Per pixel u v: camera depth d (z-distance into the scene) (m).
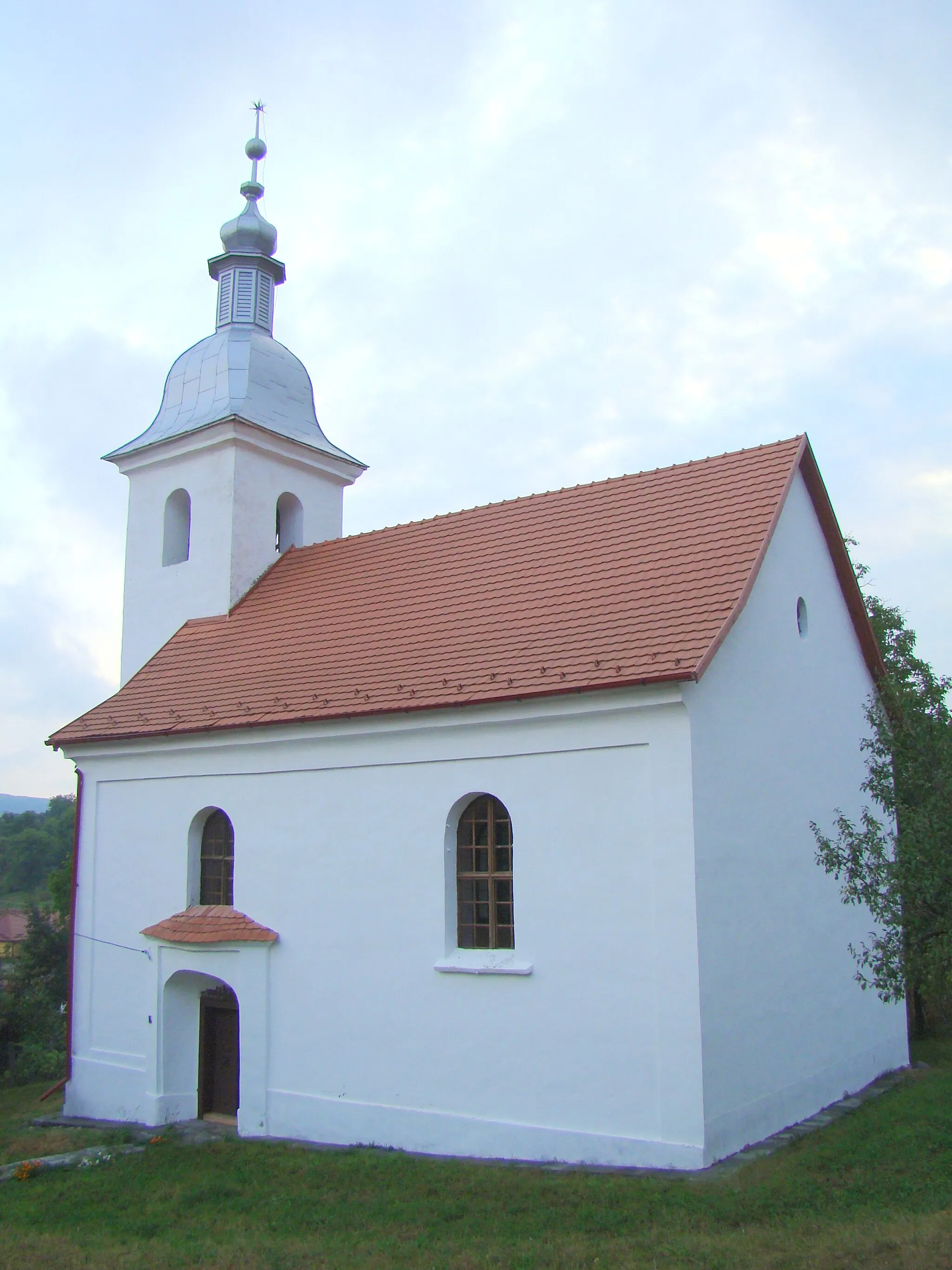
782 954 14.33
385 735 15.14
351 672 16.34
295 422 22.70
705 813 12.78
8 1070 38.03
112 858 18.55
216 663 18.97
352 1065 14.84
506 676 14.13
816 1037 15.10
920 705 19.45
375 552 19.83
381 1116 14.43
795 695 15.70
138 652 22.09
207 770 17.34
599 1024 12.80
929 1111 14.77
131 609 22.44
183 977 17.16
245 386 22.25
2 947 59.03
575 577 15.84
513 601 16.00
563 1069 12.99
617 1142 12.45
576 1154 12.70
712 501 15.88
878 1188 11.20
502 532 18.09
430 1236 10.64
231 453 21.33
